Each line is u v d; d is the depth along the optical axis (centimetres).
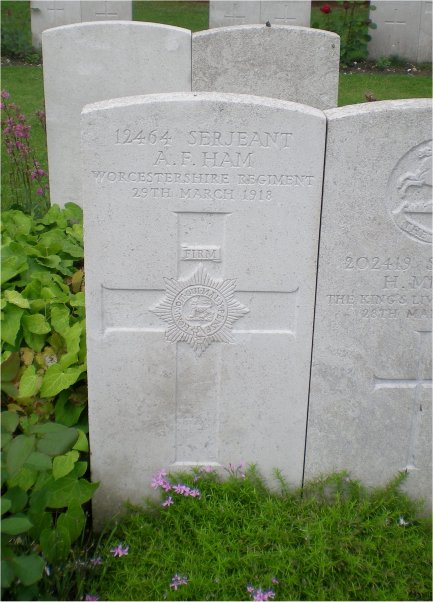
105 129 146
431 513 171
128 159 148
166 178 150
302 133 148
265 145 148
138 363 161
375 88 457
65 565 152
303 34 254
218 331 160
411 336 161
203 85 257
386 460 169
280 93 260
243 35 252
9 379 157
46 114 256
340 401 165
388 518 164
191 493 164
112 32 247
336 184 151
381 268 156
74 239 210
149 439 166
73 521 155
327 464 169
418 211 153
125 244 153
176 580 152
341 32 517
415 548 159
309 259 155
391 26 521
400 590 151
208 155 149
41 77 473
